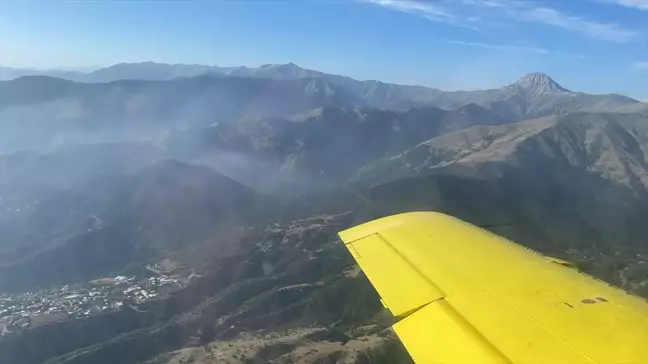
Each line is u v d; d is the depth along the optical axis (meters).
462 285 13.66
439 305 12.70
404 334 11.83
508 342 10.35
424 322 12.09
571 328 10.50
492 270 14.48
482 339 10.64
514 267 14.55
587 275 13.95
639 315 10.84
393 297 14.02
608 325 10.47
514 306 11.91
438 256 16.06
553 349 9.80
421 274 14.93
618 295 12.14
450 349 10.62
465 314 11.93
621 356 9.23
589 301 11.79
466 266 14.93
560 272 13.91
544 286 12.86
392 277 15.28
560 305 11.63
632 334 9.97
